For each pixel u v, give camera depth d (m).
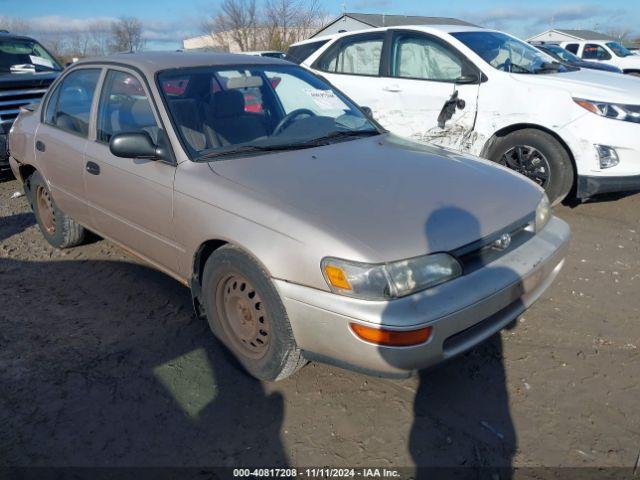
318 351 2.38
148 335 3.22
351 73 6.19
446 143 5.50
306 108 3.64
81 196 3.74
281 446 2.38
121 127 3.35
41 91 7.04
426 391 2.71
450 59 5.45
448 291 2.27
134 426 2.50
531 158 5.04
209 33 27.53
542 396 2.65
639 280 3.82
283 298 2.36
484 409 2.58
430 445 2.37
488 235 2.47
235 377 2.83
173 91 3.18
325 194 2.54
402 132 5.79
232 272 2.63
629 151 4.59
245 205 2.53
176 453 2.35
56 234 4.36
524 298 2.67
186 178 2.82
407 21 30.09
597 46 19.73
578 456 2.30
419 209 2.46
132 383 2.79
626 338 3.12
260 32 26.05
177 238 2.92
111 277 3.98
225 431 2.47
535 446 2.36
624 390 2.68
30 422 2.53
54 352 3.06
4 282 3.94
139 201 3.13
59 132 3.91
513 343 3.09
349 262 2.19
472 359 2.95
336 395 2.69
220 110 3.25
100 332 3.26
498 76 5.11
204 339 3.16
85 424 2.51
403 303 2.17
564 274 3.92
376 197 2.53
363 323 2.16
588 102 4.65
